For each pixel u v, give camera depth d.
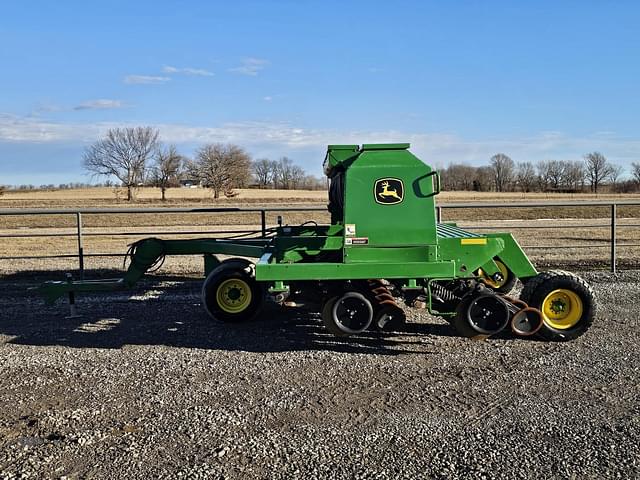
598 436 4.74
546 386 5.85
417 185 6.92
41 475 4.26
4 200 63.28
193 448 4.62
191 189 89.00
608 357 6.71
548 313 7.43
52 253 16.95
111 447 4.66
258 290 8.35
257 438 4.78
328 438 4.77
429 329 8.01
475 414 5.20
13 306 9.59
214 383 6.01
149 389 5.86
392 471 4.25
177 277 12.07
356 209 6.91
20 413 5.33
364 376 6.19
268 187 99.75
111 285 8.90
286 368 6.46
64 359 6.82
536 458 4.41
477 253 7.27
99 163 76.50
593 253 15.08
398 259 6.95
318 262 7.47
